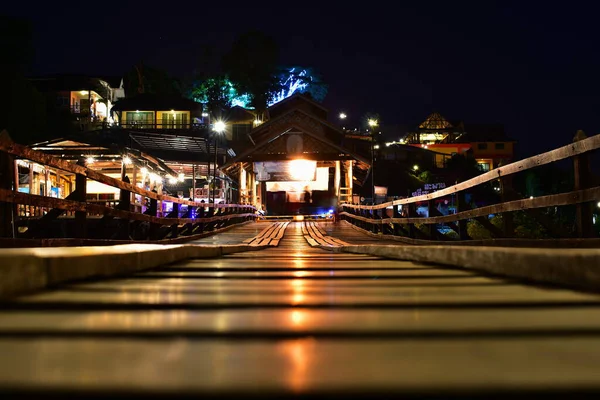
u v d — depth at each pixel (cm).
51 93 4538
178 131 4212
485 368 129
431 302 233
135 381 117
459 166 6075
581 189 508
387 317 202
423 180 5469
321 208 3862
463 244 841
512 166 644
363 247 719
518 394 111
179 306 226
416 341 160
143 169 2558
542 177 4397
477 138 7175
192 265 477
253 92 6247
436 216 1023
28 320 192
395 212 1441
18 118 3344
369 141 5519
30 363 132
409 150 6300
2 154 517
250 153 2780
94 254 322
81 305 223
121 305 225
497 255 338
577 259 263
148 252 421
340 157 2775
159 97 4706
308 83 6581
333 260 561
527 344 155
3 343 156
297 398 110
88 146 2255
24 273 247
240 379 120
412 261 517
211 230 1731
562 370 126
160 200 1085
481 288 283
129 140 2781
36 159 567
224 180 3491
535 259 295
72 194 682
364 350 149
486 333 171
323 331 172
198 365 132
